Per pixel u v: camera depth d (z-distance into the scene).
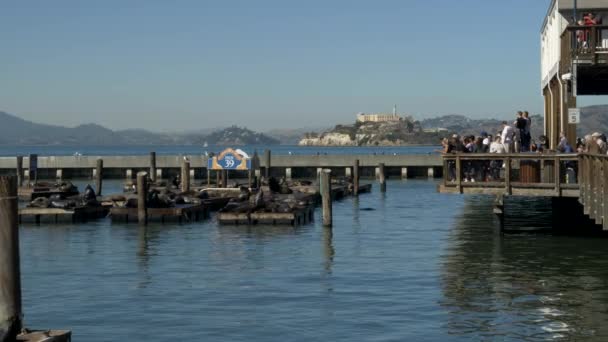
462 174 24.17
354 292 17.23
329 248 24.25
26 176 65.50
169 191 38.38
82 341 13.39
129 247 24.62
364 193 50.22
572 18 28.83
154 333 13.88
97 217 33.84
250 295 16.97
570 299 16.20
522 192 23.02
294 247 24.52
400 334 13.63
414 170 67.38
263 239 26.47
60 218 31.75
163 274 19.67
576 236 25.89
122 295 17.06
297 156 65.38
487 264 20.69
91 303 16.27
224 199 38.94
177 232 28.42
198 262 21.58
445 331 13.78
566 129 26.72
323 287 17.83
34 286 18.14
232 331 13.97
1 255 10.28
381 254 22.89
